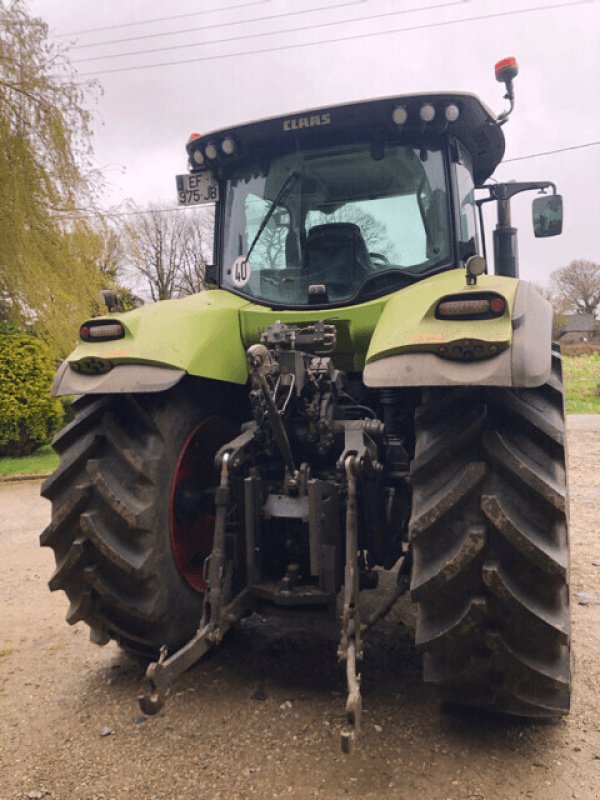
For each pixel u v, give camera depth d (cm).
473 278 244
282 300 341
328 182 338
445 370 233
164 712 287
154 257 3462
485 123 345
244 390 361
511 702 248
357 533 274
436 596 237
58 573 290
